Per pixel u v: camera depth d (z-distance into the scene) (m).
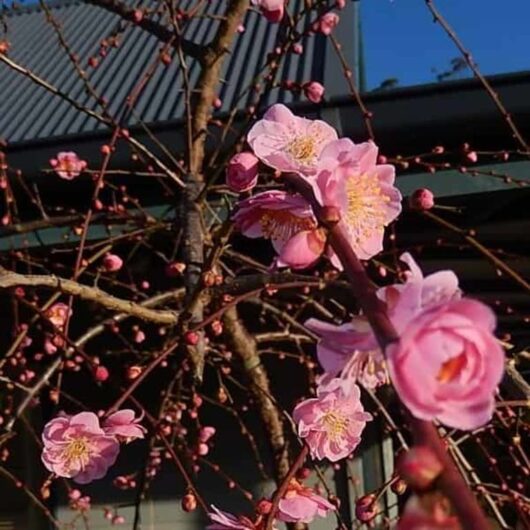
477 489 2.25
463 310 0.66
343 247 0.84
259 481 3.67
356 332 0.78
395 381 0.64
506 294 3.52
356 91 2.70
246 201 1.16
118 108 4.36
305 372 3.62
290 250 1.06
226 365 3.04
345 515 3.47
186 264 2.23
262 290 1.76
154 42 5.56
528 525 1.58
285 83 2.39
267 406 2.70
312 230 1.07
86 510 3.25
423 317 0.65
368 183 1.16
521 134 2.79
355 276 0.78
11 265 3.09
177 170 2.94
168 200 3.13
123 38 5.79
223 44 2.56
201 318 2.07
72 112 4.50
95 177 2.78
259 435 3.70
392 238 2.53
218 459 3.71
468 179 2.73
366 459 3.48
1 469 2.69
